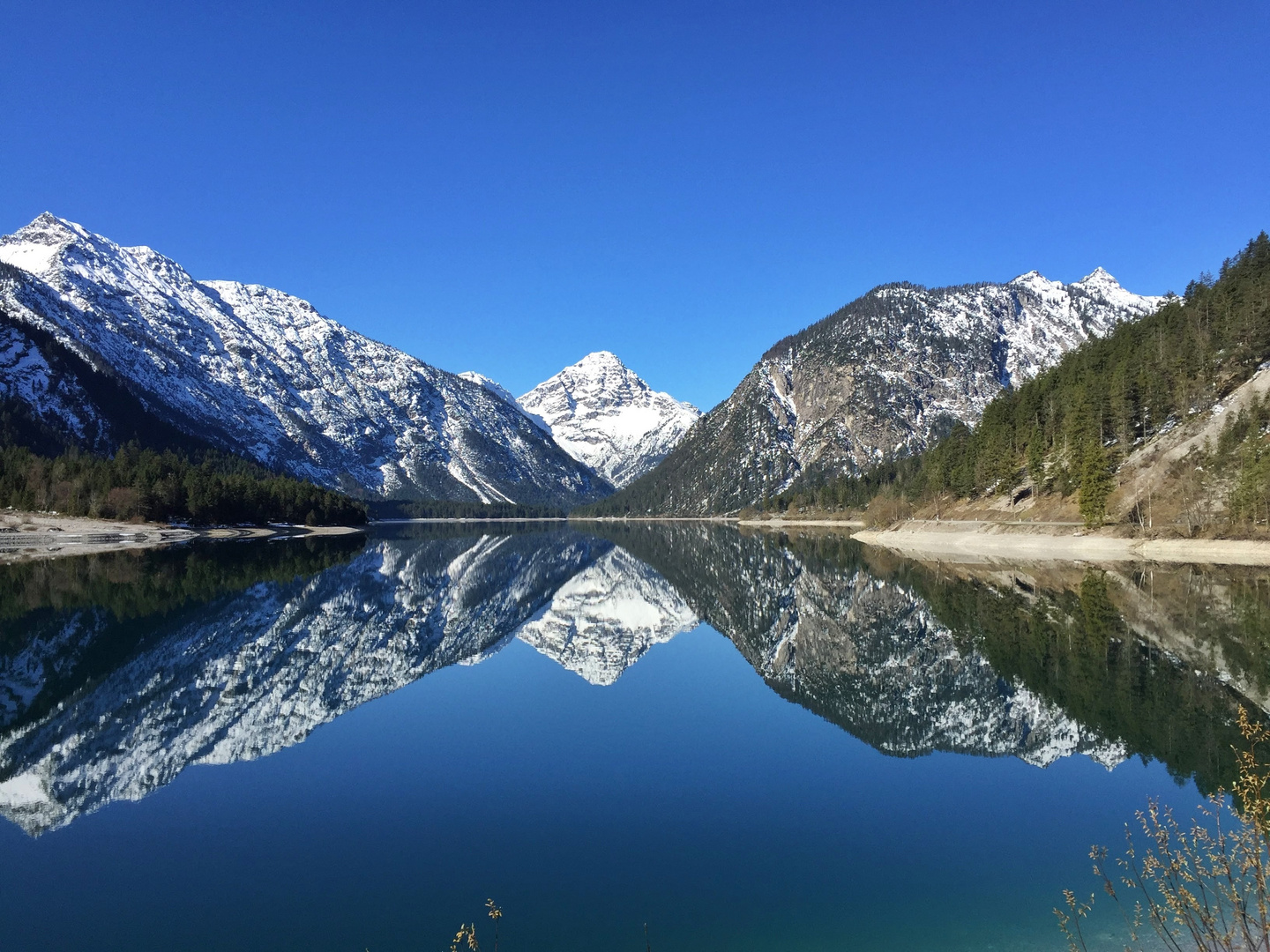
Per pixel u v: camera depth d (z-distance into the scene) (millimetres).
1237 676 32406
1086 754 23609
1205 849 12688
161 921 14289
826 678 36750
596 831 18328
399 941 13523
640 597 73312
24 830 18766
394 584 78188
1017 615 49875
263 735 26969
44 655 40219
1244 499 76500
